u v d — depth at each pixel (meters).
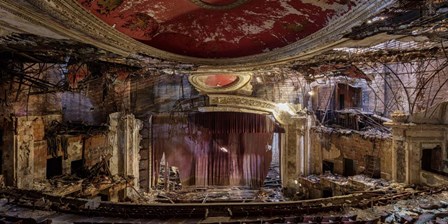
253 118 22.42
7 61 11.74
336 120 20.94
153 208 9.48
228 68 10.61
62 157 16.89
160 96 21.83
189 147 23.14
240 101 21.38
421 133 13.63
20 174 13.93
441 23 5.15
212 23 6.89
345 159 19.30
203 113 22.58
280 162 23.39
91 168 18.47
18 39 6.85
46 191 13.87
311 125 21.28
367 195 10.84
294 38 6.87
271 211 8.93
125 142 20.19
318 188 18.94
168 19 6.51
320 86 21.45
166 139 22.31
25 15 4.44
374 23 5.11
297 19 6.05
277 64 9.44
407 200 9.96
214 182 23.44
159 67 11.34
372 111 19.61
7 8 4.14
